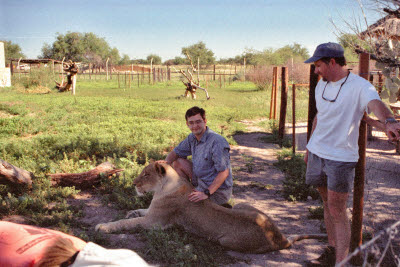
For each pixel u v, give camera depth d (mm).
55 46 80125
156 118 15109
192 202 4230
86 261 1478
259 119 15609
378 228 4508
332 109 3127
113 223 4332
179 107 18359
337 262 3311
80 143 8656
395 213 5035
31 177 5875
